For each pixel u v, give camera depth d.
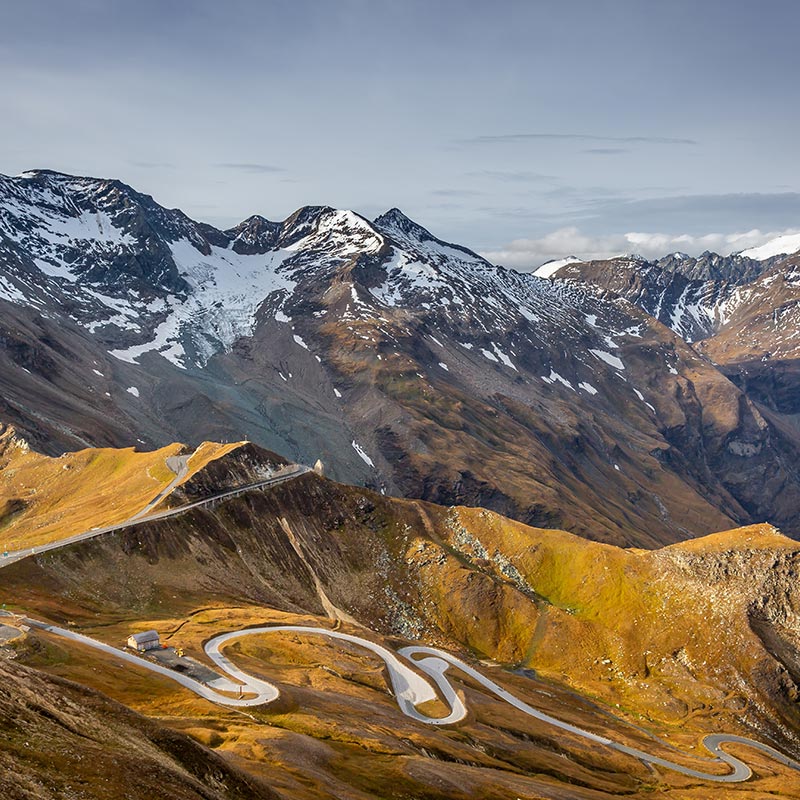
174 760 79.00
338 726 134.25
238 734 113.94
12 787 57.12
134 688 129.88
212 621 196.88
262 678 149.38
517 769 154.75
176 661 151.12
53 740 68.81
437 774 123.38
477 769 139.75
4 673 78.75
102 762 68.06
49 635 146.38
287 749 111.31
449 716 172.00
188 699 129.12
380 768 119.75
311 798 94.88
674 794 172.25
